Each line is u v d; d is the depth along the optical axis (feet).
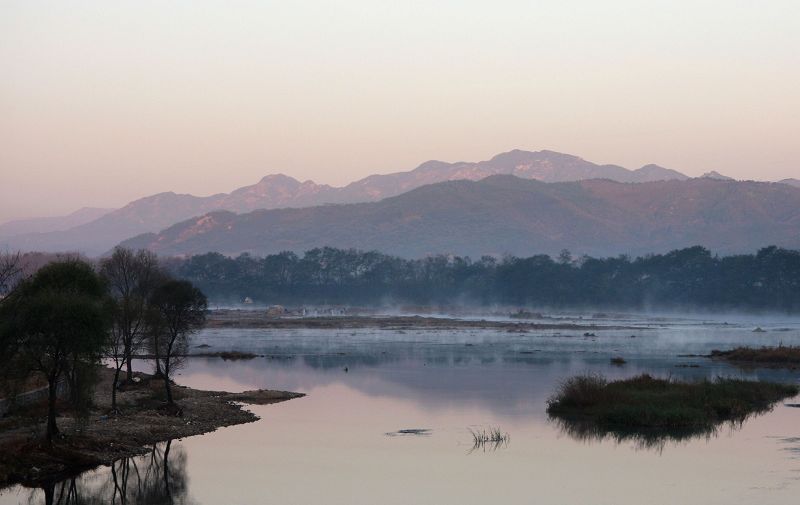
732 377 267.39
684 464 139.44
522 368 298.35
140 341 230.07
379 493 121.60
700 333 567.18
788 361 322.34
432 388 239.30
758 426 175.63
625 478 129.80
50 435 138.82
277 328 594.65
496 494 120.67
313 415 190.08
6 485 125.39
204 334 524.11
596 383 204.95
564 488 124.16
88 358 144.87
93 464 136.67
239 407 200.03
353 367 304.71
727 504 115.55
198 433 166.61
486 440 159.22
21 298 140.15
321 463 139.54
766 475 131.75
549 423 179.11
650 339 487.20
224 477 130.93
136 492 123.13
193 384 250.57
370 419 184.24
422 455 146.61
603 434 165.99
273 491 123.03
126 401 195.21
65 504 117.70
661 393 201.26
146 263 305.12
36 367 140.46
